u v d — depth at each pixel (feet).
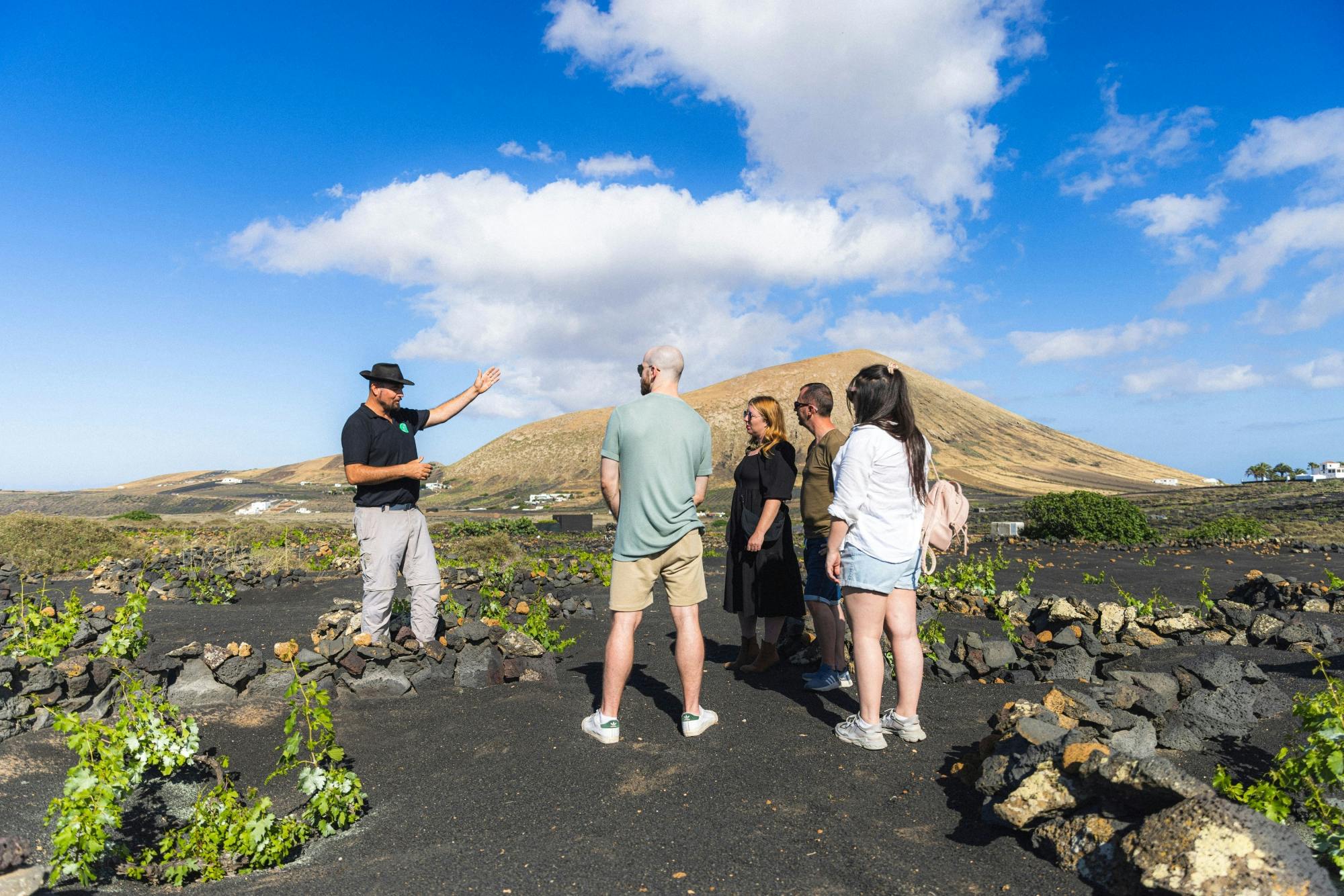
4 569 35.22
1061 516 65.26
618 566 12.64
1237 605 20.11
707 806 10.01
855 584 11.75
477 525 106.42
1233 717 12.05
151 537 58.44
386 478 15.40
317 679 15.23
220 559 40.47
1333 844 7.60
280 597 31.78
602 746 12.40
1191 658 16.99
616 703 12.66
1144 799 7.93
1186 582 35.22
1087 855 7.94
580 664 18.88
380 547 15.89
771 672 17.31
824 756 11.73
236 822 9.11
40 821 9.42
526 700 14.90
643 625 24.63
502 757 12.00
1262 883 6.64
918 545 12.01
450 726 13.53
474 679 15.89
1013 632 19.06
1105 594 30.89
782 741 12.46
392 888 8.09
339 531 73.67
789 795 10.31
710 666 18.33
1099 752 8.38
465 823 9.74
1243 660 16.79
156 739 10.18
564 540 83.30
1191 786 7.52
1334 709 9.24
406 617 19.25
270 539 53.11
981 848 8.72
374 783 11.27
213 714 13.76
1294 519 104.99
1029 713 10.81
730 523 17.49
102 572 33.81
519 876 8.27
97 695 13.65
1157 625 19.25
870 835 9.10
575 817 9.78
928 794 10.26
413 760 12.10
